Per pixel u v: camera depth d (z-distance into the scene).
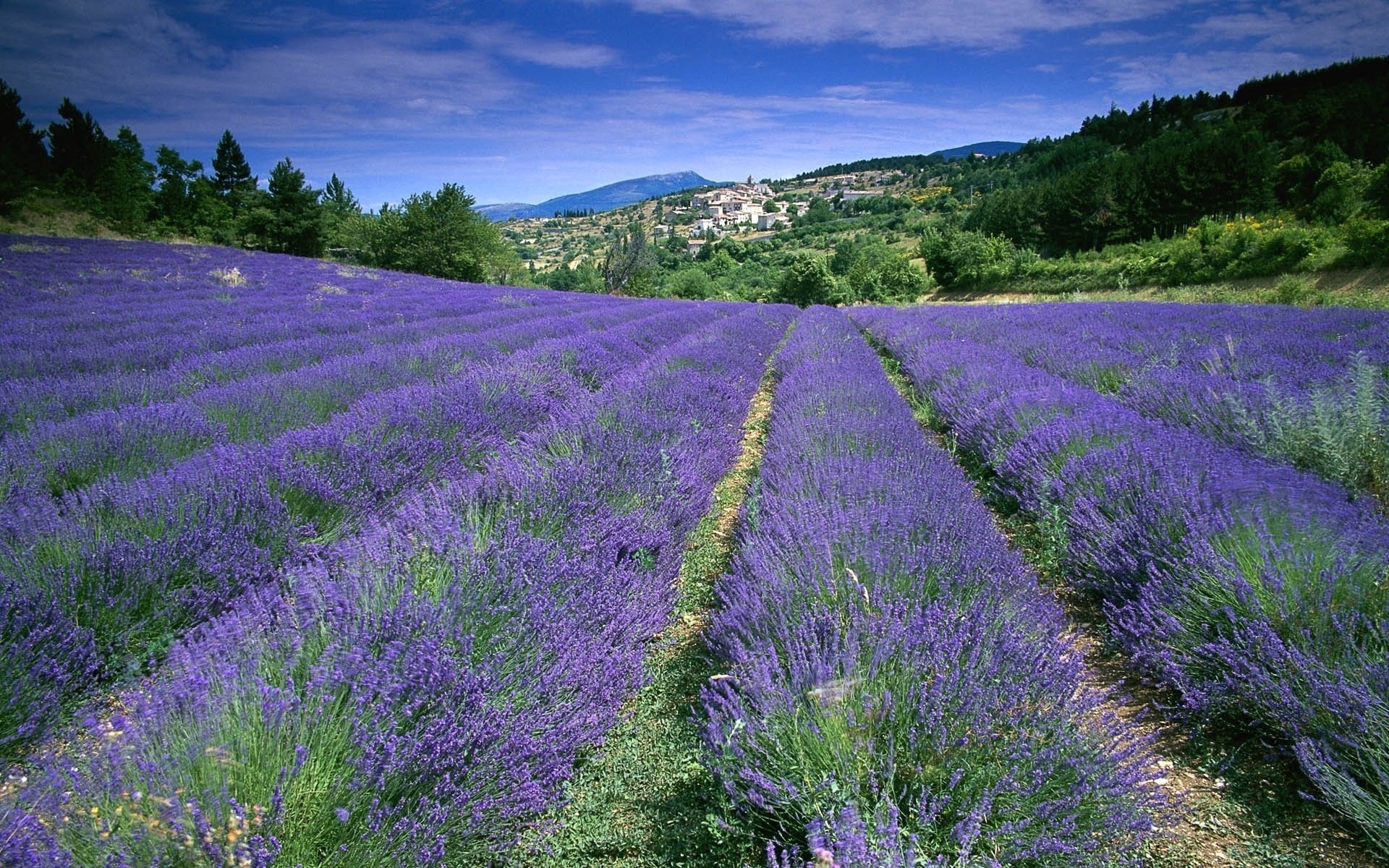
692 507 4.52
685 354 9.45
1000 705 2.07
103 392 6.21
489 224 53.78
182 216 52.62
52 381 6.49
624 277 60.34
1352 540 2.80
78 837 1.50
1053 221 61.53
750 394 9.49
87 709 2.53
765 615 2.75
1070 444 4.92
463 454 5.50
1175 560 3.09
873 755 1.96
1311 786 2.25
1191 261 31.88
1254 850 2.05
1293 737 2.27
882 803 1.81
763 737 2.05
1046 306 20.59
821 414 6.18
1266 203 50.62
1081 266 42.53
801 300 56.28
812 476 4.26
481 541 3.16
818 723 2.04
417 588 2.68
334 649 2.18
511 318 15.09
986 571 3.06
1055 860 1.79
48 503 3.55
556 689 2.42
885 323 18.78
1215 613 2.78
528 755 2.12
